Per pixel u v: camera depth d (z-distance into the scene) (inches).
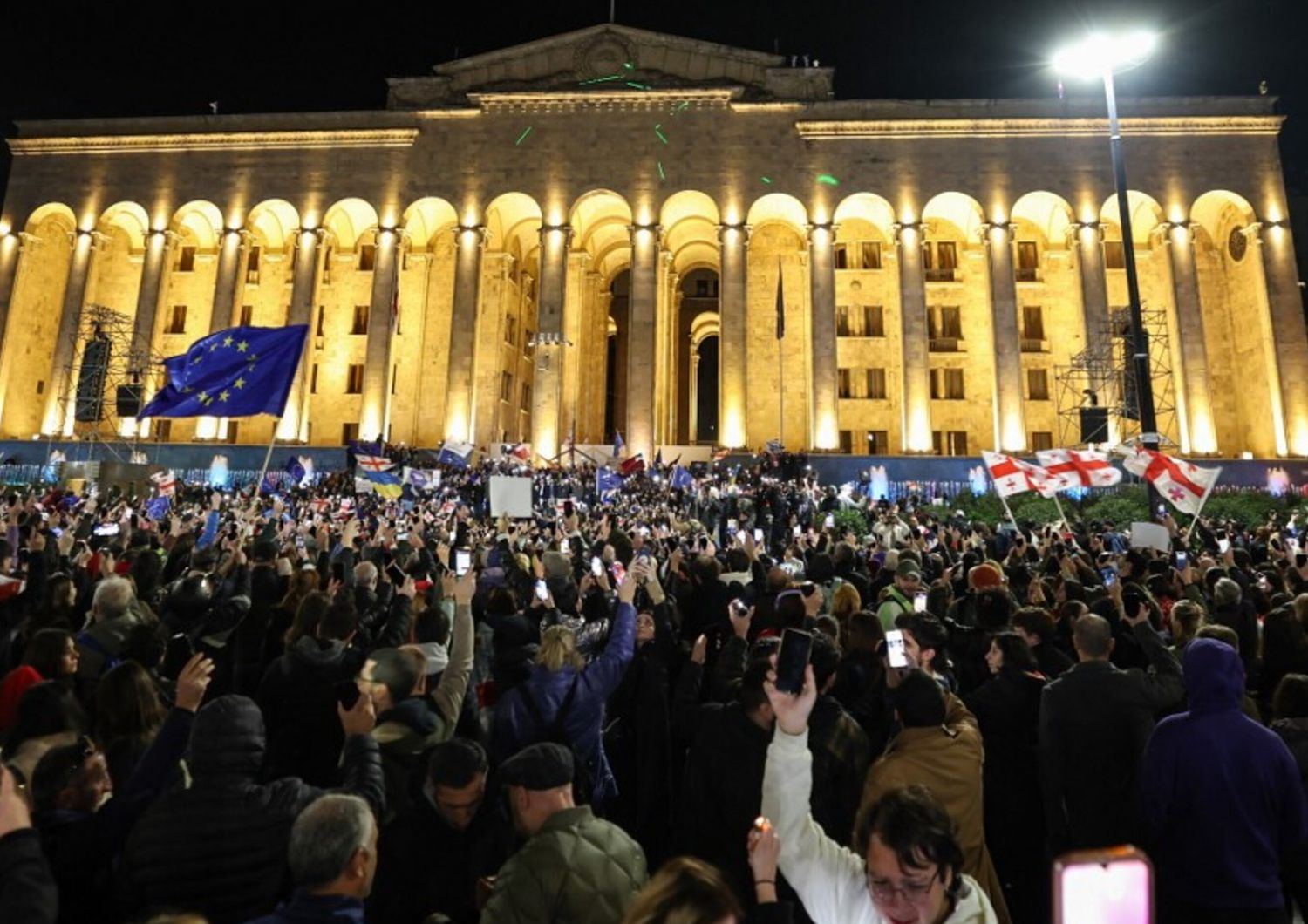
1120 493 1416.1
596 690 230.1
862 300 2089.1
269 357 570.9
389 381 1926.7
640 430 1882.4
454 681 238.7
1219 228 1987.0
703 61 2036.2
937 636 245.0
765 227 2137.1
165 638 294.7
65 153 2042.3
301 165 2018.9
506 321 2170.3
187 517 805.2
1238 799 172.1
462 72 2075.5
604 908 139.4
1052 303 2043.6
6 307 1969.7
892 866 120.3
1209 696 179.8
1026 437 1963.6
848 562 506.0
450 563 509.4
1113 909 82.7
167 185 2023.9
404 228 1989.4
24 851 127.2
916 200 1932.8
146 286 1966.0
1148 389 791.7
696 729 201.2
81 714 192.5
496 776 199.8
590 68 2037.4
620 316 2544.3
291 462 1409.9
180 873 149.2
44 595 331.3
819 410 1887.3
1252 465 1692.9
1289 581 448.1
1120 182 846.5
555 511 1151.0
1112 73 901.2
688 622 361.4
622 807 280.1
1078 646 224.4
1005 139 1937.7
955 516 1272.1
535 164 1991.9
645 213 1955.0
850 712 253.8
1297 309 1804.9
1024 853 233.6
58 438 1849.2
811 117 1977.1
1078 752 212.2
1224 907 169.8
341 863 129.7
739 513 1230.3
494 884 146.5
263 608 313.0
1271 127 1882.4
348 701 187.6
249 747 162.1
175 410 564.4
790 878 142.9
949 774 179.9
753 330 2097.7
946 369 2041.1
